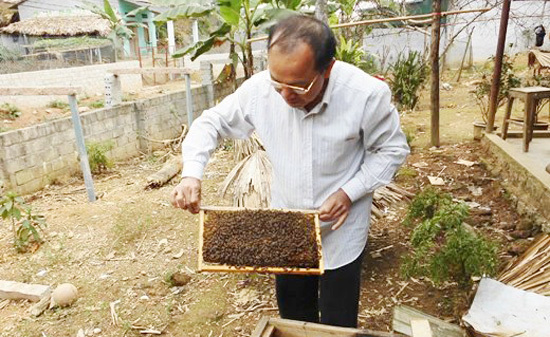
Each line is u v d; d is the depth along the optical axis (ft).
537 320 7.55
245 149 13.24
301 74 5.01
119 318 10.64
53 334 10.19
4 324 10.68
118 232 14.88
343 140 6.05
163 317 10.61
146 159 25.99
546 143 16.70
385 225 13.83
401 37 47.39
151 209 16.60
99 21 47.11
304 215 6.46
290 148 6.34
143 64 47.01
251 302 10.94
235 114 6.63
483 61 45.85
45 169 20.84
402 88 29.22
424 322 5.35
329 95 5.79
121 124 25.68
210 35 23.00
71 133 22.27
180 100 30.78
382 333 5.63
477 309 7.95
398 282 11.03
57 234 15.20
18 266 13.34
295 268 5.79
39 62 33.96
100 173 23.12
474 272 8.89
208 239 6.19
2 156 18.74
